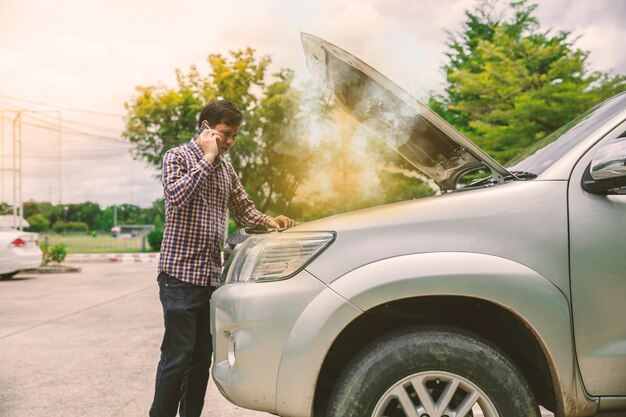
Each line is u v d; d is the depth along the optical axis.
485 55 16.22
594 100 14.09
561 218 2.00
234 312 2.09
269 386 2.00
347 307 1.95
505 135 14.95
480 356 1.95
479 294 1.92
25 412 3.38
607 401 1.94
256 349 2.01
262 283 2.08
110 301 8.45
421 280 1.93
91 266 16.67
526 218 2.01
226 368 2.15
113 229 49.00
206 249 2.74
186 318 2.69
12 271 11.72
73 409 3.44
